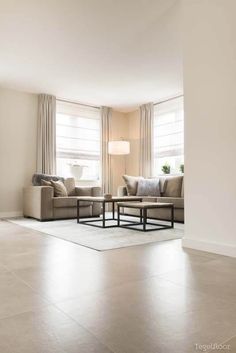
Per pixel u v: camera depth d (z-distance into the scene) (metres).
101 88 5.66
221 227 2.49
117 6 3.03
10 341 1.07
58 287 1.65
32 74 4.91
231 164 2.43
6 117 5.62
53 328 1.17
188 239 2.74
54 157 6.00
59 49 3.99
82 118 6.66
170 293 1.56
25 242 2.98
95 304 1.41
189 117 2.76
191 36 2.76
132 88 5.66
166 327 1.18
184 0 2.84
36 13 3.14
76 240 3.07
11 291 1.58
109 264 2.14
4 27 3.42
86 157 6.69
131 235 3.38
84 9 3.07
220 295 1.53
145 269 2.01
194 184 2.71
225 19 2.49
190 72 2.76
